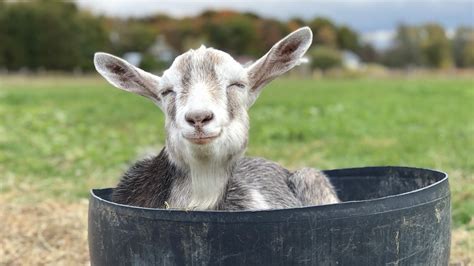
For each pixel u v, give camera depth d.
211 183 1.35
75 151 3.46
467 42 28.41
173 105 1.33
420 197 1.21
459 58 28.17
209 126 1.23
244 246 1.14
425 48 27.48
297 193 1.62
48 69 21.91
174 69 1.34
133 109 6.69
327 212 1.14
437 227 1.25
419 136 3.99
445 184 1.28
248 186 1.47
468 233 1.94
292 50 1.42
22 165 3.11
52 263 1.81
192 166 1.33
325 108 6.19
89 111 6.36
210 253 1.14
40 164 3.11
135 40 24.66
